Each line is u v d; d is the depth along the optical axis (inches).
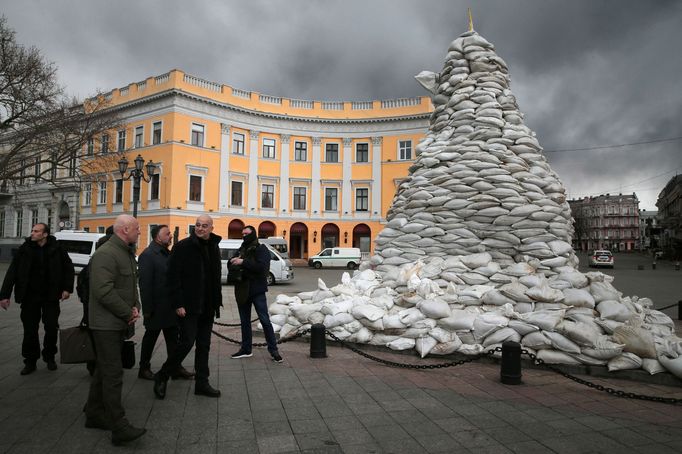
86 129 970.1
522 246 283.3
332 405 173.2
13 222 1745.8
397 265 311.6
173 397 181.9
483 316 234.4
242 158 1435.8
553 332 219.3
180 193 1296.8
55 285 220.4
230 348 275.1
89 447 135.5
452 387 195.8
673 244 2164.1
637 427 153.0
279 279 817.5
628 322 217.9
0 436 143.3
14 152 898.1
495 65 356.2
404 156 1515.7
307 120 1517.0
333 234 1551.4
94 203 1476.4
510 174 302.8
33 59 851.4
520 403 176.4
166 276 195.6
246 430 148.9
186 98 1317.7
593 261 1473.9
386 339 251.8
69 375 212.7
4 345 280.7
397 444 139.0
